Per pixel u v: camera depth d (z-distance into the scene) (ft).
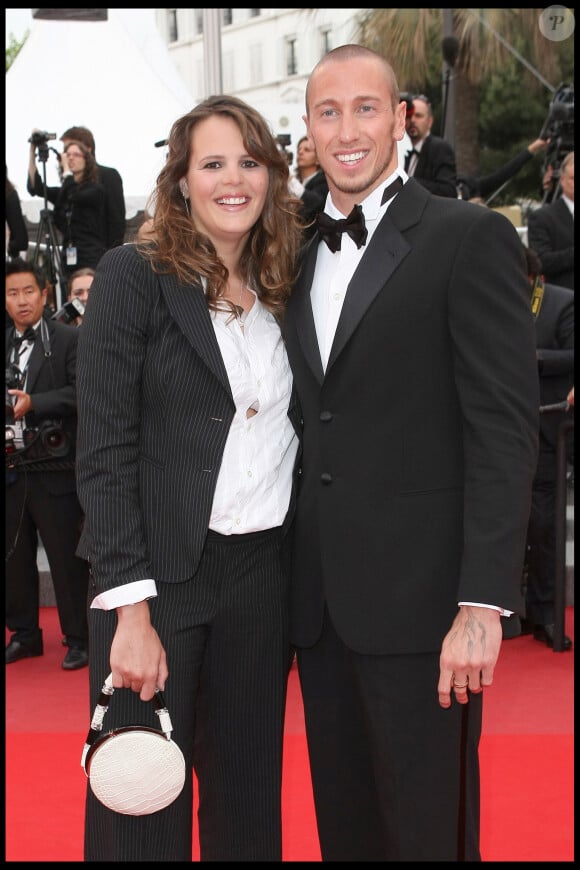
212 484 6.14
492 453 5.82
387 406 6.17
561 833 8.61
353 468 6.25
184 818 6.29
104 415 6.02
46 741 11.14
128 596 5.90
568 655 13.91
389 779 6.27
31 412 13.83
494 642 5.78
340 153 6.30
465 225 6.06
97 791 5.89
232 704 6.52
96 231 19.69
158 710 6.00
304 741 11.07
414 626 6.14
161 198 6.38
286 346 6.51
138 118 21.65
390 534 6.18
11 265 14.10
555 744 10.71
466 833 6.24
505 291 5.93
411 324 6.09
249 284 6.66
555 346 14.51
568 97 19.12
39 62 21.86
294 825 8.97
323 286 6.53
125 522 5.98
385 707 6.24
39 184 19.90
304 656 6.73
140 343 6.11
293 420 6.59
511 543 5.79
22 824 9.00
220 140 6.22
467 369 5.91
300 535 6.57
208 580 6.28
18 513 14.06
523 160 19.65
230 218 6.27
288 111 20.47
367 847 6.76
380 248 6.24
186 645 6.22
